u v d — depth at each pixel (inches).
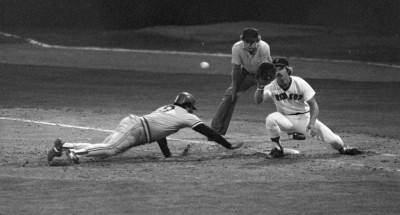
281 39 3991.1
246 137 1307.8
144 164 998.4
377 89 2234.3
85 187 827.4
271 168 967.0
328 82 2416.3
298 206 737.6
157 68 2802.7
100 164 996.6
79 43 3870.6
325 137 1069.8
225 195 788.0
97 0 4877.0
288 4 4840.1
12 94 2032.5
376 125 1510.8
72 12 4926.2
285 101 1058.1
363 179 888.9
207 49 3609.7
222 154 1099.9
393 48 3649.1
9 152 1105.4
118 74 2581.2
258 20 4889.3
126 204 742.5
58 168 958.4
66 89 2169.0
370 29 4547.2
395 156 1082.7
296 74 2674.7
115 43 3907.5
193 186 835.4
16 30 4416.8
